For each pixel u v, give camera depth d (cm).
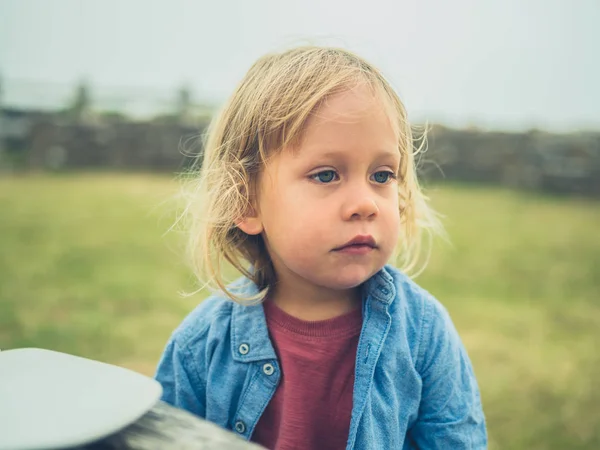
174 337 133
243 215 124
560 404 274
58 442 68
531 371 313
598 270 550
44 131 1288
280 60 126
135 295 439
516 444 236
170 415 78
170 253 578
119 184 1058
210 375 127
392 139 113
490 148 1172
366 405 116
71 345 333
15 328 362
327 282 111
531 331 380
